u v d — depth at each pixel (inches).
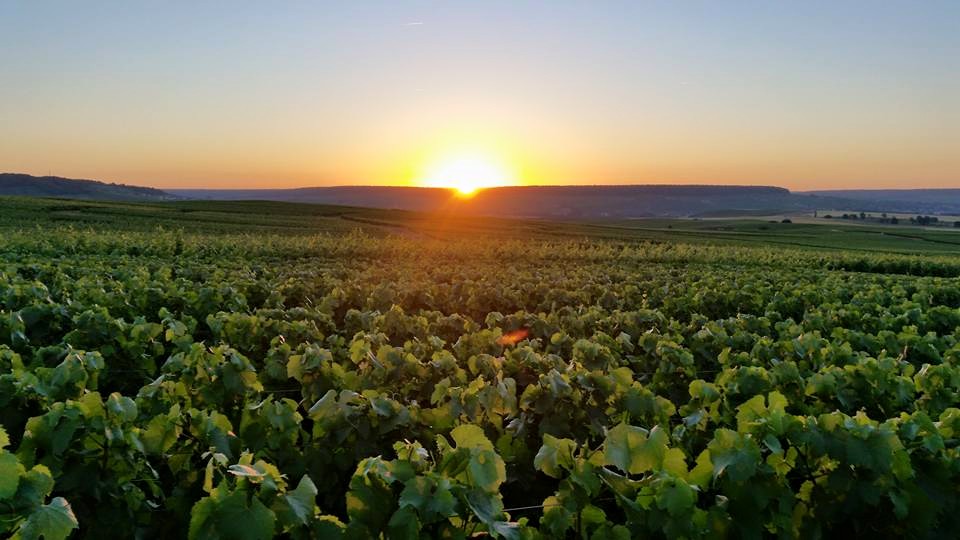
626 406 230.4
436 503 135.6
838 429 178.7
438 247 1553.9
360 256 1353.3
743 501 165.8
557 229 3880.4
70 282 535.5
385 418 210.7
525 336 416.5
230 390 242.4
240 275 690.2
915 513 176.1
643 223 6560.0
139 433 185.3
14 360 246.5
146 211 3255.4
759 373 249.3
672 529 151.4
